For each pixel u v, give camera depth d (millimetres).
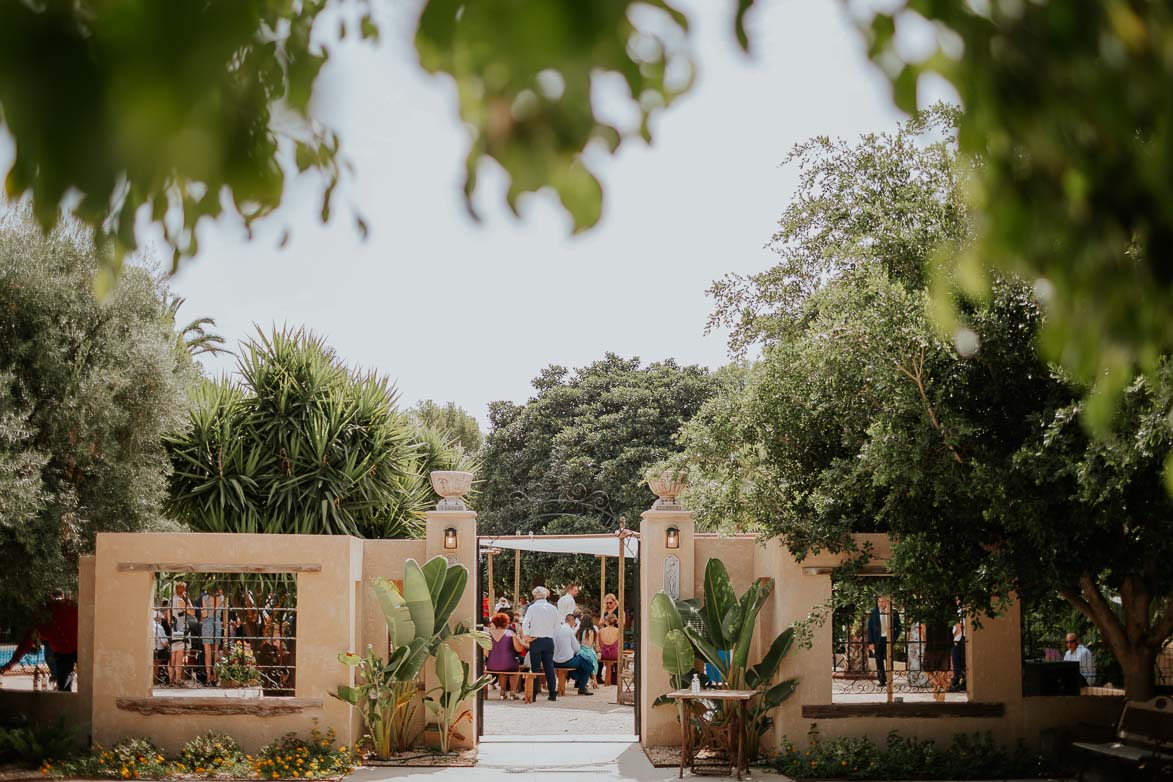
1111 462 7609
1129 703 10828
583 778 11688
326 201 2211
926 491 10320
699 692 11719
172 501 15219
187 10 901
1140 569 10164
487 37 1024
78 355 12781
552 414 34438
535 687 19266
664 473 13836
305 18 2320
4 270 12258
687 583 13680
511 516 33562
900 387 9633
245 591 14156
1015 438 9898
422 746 13383
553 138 1122
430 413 45906
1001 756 12031
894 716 12383
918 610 10984
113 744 12500
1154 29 1429
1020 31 1432
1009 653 12562
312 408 15727
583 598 31484
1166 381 4949
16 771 11664
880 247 11047
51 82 871
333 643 12727
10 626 13750
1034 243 1694
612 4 998
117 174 880
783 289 13750
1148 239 1740
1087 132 1594
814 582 12523
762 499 11898
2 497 11398
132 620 12695
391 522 16094
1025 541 9984
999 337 9102
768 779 11656
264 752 12289
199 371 17359
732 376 14094
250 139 1795
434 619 13234
